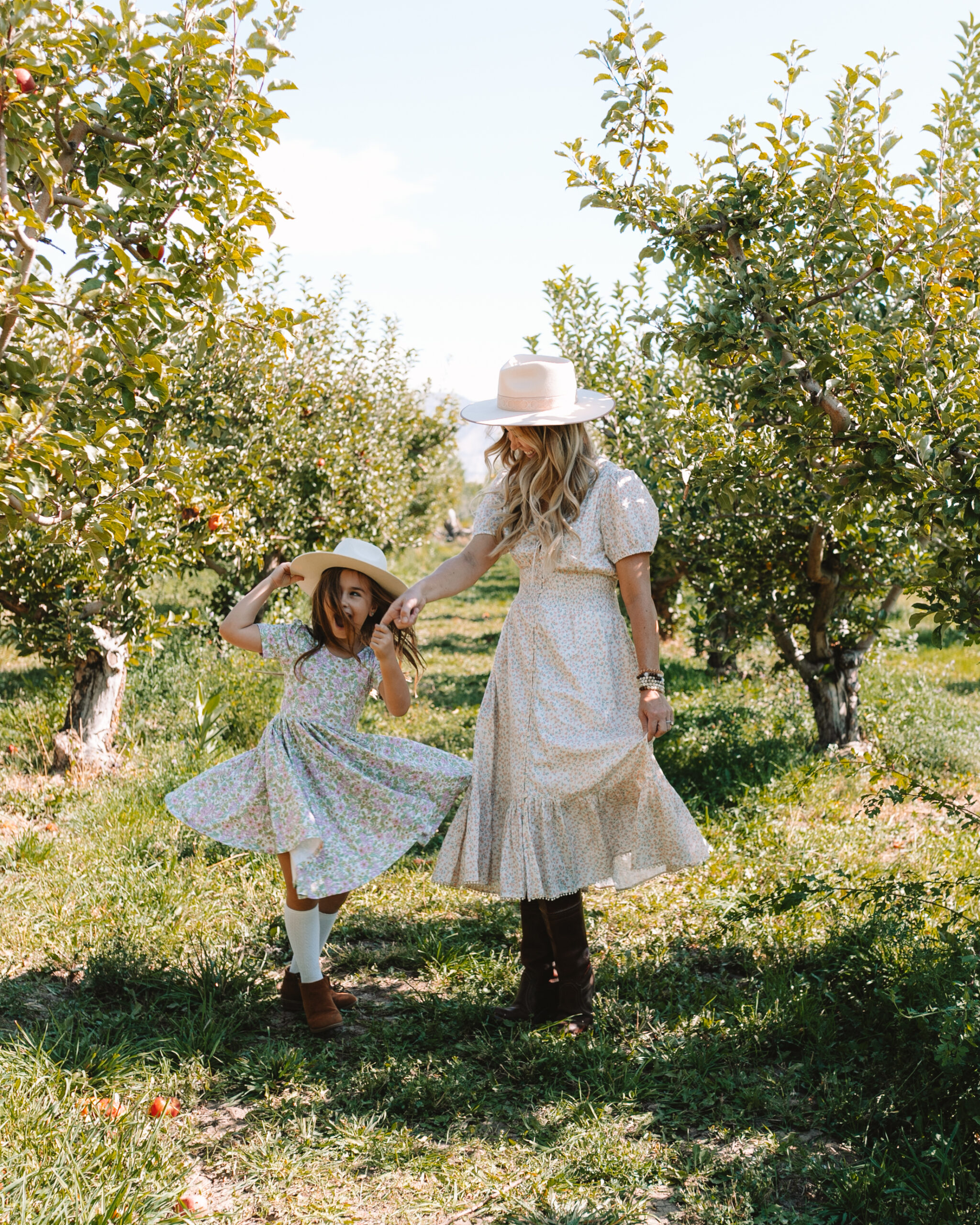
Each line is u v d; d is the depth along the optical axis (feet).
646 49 12.11
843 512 12.46
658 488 21.48
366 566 10.55
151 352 10.39
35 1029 9.78
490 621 58.59
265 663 28.35
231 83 10.93
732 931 12.57
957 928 11.69
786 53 12.09
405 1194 7.68
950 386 10.45
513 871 9.98
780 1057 9.71
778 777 20.63
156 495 12.14
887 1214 7.24
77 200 10.49
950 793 20.16
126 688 25.76
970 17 12.80
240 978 11.00
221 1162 8.03
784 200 12.17
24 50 9.03
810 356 11.48
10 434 9.25
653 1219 7.48
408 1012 10.94
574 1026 10.09
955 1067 8.14
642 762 10.14
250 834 10.26
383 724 26.43
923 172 11.99
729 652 25.13
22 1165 7.31
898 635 26.43
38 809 17.80
